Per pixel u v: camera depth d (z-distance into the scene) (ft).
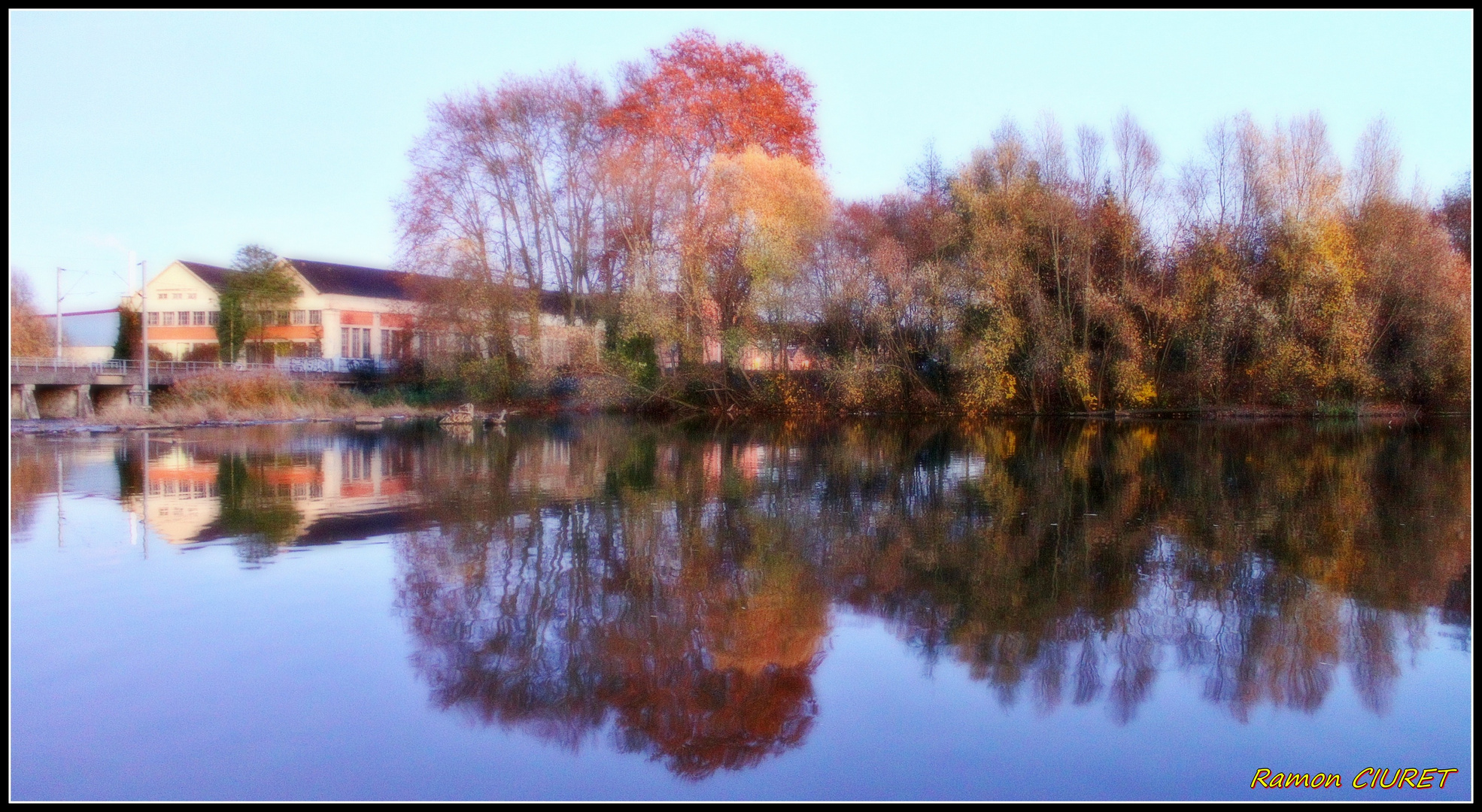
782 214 100.73
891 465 56.90
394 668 20.08
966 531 34.78
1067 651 21.09
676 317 105.40
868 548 31.83
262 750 16.39
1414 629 22.34
